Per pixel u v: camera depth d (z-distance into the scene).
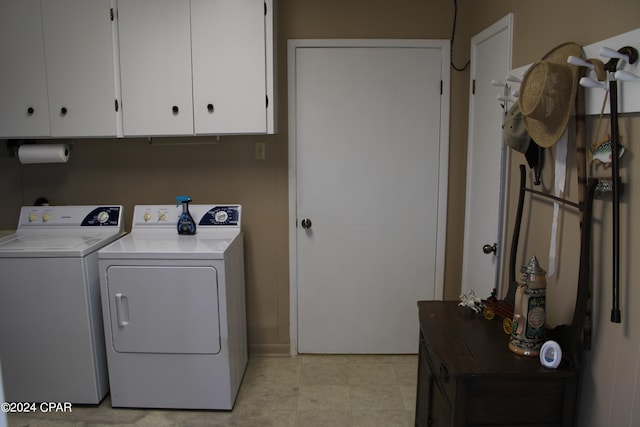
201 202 2.92
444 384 1.63
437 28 2.73
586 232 1.40
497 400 1.48
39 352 2.41
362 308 3.01
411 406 2.50
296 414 2.42
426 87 2.79
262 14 2.42
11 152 2.84
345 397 2.58
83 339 2.39
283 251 2.96
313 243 2.95
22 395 2.45
